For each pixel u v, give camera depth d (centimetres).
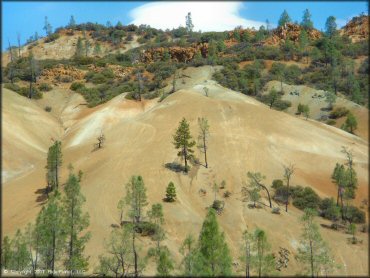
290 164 9862
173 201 8150
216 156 10144
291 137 11112
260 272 5334
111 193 8281
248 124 11688
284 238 7175
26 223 7362
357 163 10000
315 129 11788
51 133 13200
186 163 9538
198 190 8844
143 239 6419
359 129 12625
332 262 6278
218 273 4397
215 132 11375
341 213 8006
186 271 4244
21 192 8988
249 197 8519
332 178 8988
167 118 12306
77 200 5372
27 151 11225
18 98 14112
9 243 5675
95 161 10281
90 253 6112
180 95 13762
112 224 7056
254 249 5484
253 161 9912
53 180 8900
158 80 17675
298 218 7631
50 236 5116
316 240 5994
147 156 10156
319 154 10319
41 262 5409
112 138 11675
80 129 13150
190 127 11681
